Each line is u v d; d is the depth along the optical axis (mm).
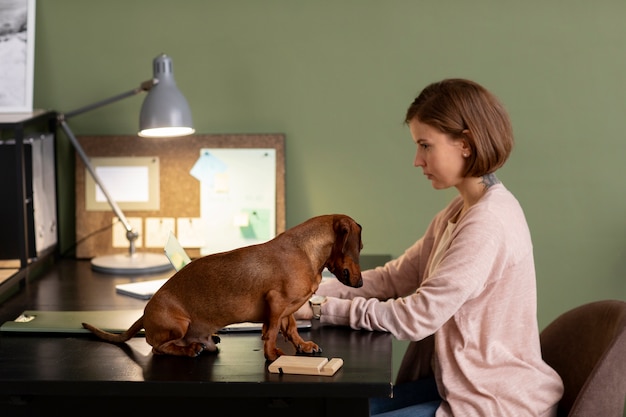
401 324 1740
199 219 2688
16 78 2572
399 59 2648
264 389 1523
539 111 2645
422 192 2701
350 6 2635
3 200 2355
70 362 1651
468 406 1730
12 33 2572
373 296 2084
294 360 1580
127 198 2703
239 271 1600
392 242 2729
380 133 2684
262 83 2680
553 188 2676
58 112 2713
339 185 2715
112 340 1772
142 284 2250
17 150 2342
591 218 2682
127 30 2678
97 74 2697
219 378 1547
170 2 2660
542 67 2629
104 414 1610
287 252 1621
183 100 2422
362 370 1581
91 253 2713
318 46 2658
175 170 2691
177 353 1653
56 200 2717
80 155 2568
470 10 2619
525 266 1778
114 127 2723
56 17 2676
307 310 1852
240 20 2658
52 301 2133
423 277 2029
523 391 1744
